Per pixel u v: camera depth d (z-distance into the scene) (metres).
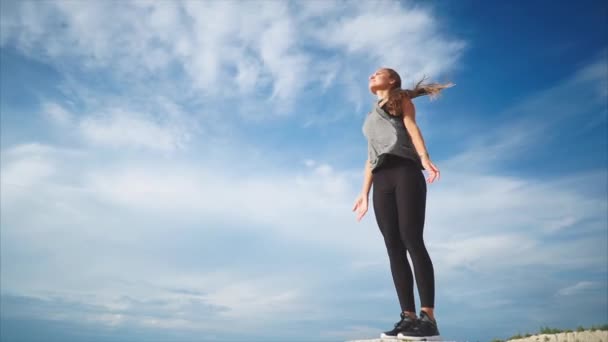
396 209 3.72
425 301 3.47
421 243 3.56
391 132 3.73
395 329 3.54
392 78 3.92
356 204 4.42
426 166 3.57
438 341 3.42
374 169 3.85
